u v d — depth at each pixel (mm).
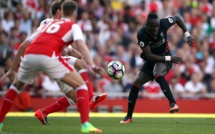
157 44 30516
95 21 59844
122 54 55656
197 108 47688
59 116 37000
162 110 47125
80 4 61469
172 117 37094
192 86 53844
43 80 50000
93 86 50156
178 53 56250
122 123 30938
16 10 58219
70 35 23828
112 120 33406
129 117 31484
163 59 30234
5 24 56625
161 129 26844
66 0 25203
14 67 25844
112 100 47125
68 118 34812
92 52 56594
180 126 29000
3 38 54125
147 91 51469
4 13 57281
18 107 45531
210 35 63094
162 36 30656
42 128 26609
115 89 50812
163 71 30453
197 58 58062
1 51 52406
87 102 23438
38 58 23250
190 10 64625
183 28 31859
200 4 65375
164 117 36969
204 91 54188
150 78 31297
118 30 58906
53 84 50562
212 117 37531
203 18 64125
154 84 51594
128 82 51875
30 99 46312
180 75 53969
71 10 24703
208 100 47812
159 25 29891
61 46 23766
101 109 46844
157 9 64125
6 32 56125
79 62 29703
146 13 63500
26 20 57219
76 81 23484
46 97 47938
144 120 33562
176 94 50688
